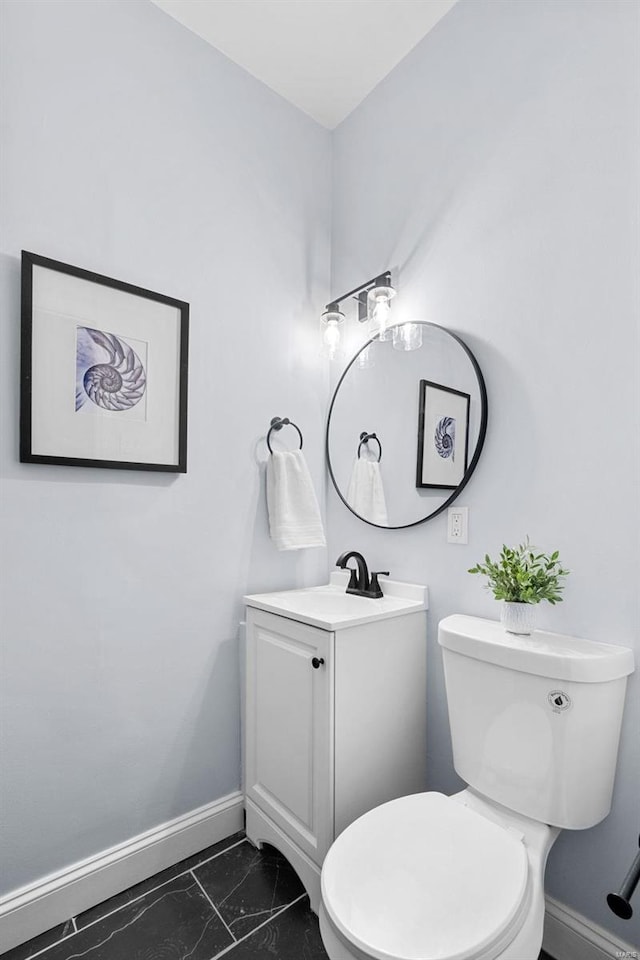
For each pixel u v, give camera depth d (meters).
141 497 1.49
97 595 1.40
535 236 1.34
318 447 2.01
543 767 1.08
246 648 1.66
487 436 1.45
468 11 1.54
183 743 1.57
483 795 1.21
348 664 1.34
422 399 1.63
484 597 1.44
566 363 1.26
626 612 1.13
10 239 1.27
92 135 1.41
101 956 1.20
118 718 1.43
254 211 1.81
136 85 1.51
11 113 1.27
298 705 1.41
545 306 1.31
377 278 1.69
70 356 1.34
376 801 1.42
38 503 1.30
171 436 1.54
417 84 1.71
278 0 1.54
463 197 1.55
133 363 1.46
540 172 1.33
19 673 1.27
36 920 1.25
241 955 1.20
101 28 1.44
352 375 1.92
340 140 2.05
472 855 0.96
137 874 1.43
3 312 1.25
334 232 2.06
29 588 1.29
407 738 1.53
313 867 1.33
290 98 1.94
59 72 1.36
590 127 1.23
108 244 1.44
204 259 1.66
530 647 1.13
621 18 1.17
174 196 1.59
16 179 1.28
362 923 0.82
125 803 1.44
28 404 1.26
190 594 1.60
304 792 1.39
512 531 1.37
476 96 1.51
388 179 1.82
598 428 1.20
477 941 0.77
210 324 1.67
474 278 1.50
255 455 1.79
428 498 1.59
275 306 1.87
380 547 1.79
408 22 1.64
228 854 1.56
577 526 1.23
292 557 1.89
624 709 1.12
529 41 1.37
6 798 1.24
